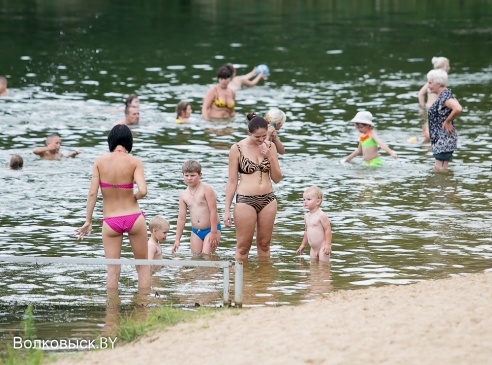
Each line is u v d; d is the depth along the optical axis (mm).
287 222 32781
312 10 122812
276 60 78188
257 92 63156
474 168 41781
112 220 25281
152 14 116938
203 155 44156
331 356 16781
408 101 59781
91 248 29281
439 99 41156
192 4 131375
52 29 99125
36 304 23516
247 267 27203
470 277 23844
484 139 48375
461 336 17688
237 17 113375
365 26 103062
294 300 23484
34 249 29016
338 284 25109
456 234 30641
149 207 34625
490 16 113438
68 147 45875
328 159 43656
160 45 87375
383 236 30484
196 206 28875
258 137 28094
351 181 39281
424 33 96438
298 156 44281
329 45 87250
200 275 26328
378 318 19109
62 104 58000
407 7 126312
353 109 57031
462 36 93750
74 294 24438
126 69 73188
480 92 63219
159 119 53625
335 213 33719
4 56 79438
